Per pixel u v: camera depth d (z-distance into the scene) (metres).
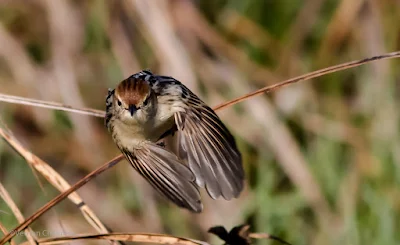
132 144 6.41
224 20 12.32
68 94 11.69
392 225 9.82
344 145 11.22
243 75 11.70
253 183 10.84
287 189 10.79
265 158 10.85
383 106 11.47
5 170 10.88
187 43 11.81
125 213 10.84
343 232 9.84
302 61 12.13
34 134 11.55
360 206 10.34
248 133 11.07
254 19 12.39
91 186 11.23
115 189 11.16
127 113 6.34
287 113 11.48
